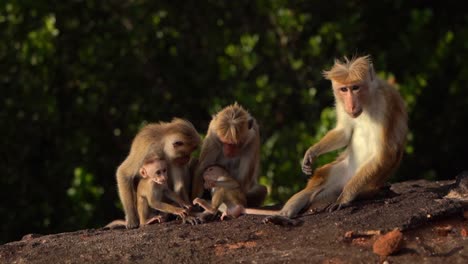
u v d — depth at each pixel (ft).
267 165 51.72
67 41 54.49
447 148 60.29
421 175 59.11
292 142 52.06
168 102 56.95
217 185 34.86
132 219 35.50
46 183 54.13
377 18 61.72
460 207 30.58
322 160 49.32
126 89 55.98
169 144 35.19
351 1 58.18
